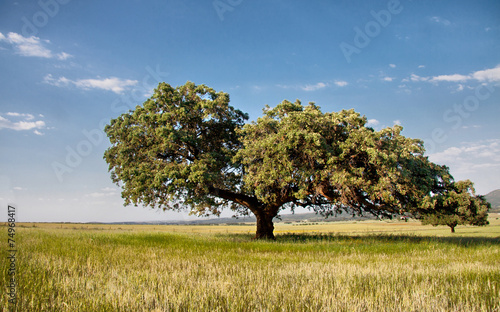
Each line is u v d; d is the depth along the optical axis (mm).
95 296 4941
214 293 5258
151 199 20031
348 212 22188
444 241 17594
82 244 13336
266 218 22391
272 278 6605
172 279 6305
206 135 21812
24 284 5562
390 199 15805
